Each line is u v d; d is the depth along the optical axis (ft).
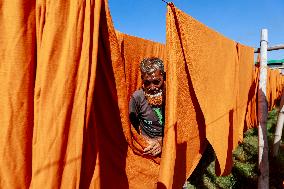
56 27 5.44
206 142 11.12
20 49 5.44
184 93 9.39
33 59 5.65
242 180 18.72
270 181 19.13
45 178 5.32
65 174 5.57
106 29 6.70
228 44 12.41
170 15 8.24
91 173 6.66
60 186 5.51
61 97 5.43
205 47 10.08
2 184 5.40
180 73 9.02
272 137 29.01
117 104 7.30
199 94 9.48
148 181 9.21
